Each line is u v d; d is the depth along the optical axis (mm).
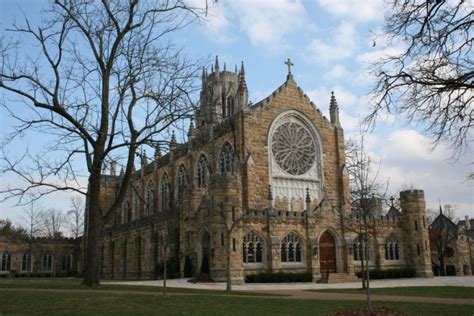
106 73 37531
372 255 68312
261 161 70312
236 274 55812
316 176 75188
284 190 71625
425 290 41406
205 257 60094
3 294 29891
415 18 16031
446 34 15859
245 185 67688
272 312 23938
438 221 94438
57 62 36531
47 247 119250
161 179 95250
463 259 92438
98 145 37031
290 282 58594
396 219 71625
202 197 64188
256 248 59844
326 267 63750
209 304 26906
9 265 113688
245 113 70562
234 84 108438
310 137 76375
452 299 31797
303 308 25641
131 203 109625
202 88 44844
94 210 37531
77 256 120812
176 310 24391
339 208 66812
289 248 61750
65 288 35594
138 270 81875
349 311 22922
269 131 71875
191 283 54406
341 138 78500
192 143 58000
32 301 26703
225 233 57156
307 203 64125
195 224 63656
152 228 76938
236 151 70125
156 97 36656
